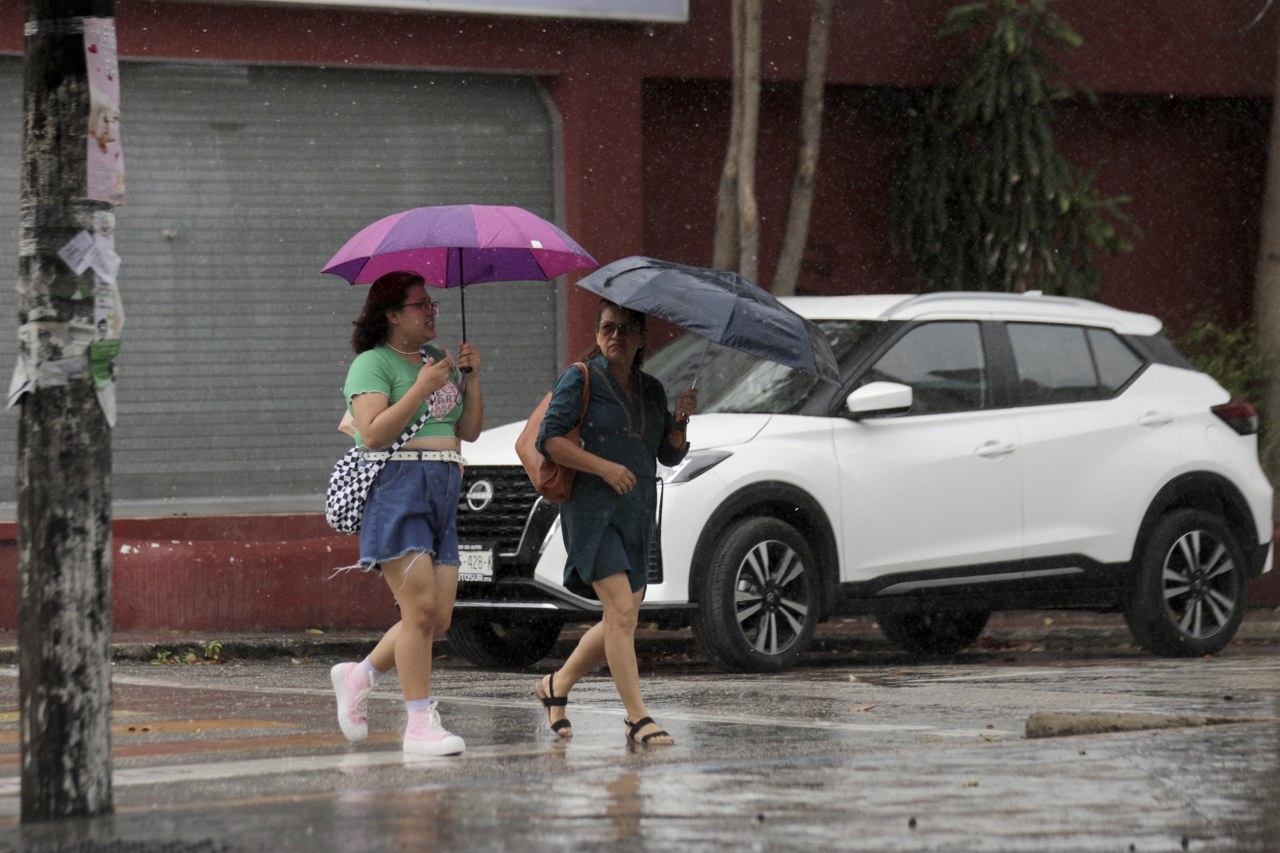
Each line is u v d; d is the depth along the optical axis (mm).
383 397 14000
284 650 24875
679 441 14688
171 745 14742
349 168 29969
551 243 14586
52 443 10086
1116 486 23156
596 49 30688
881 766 12367
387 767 13094
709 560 20516
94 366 10141
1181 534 23672
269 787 12000
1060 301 23906
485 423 30766
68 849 9133
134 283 28891
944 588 22000
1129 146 35719
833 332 22422
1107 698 17828
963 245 32688
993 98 31828
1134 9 34625
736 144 28406
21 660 10242
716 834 9734
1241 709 16281
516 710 17156
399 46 29625
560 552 20453
